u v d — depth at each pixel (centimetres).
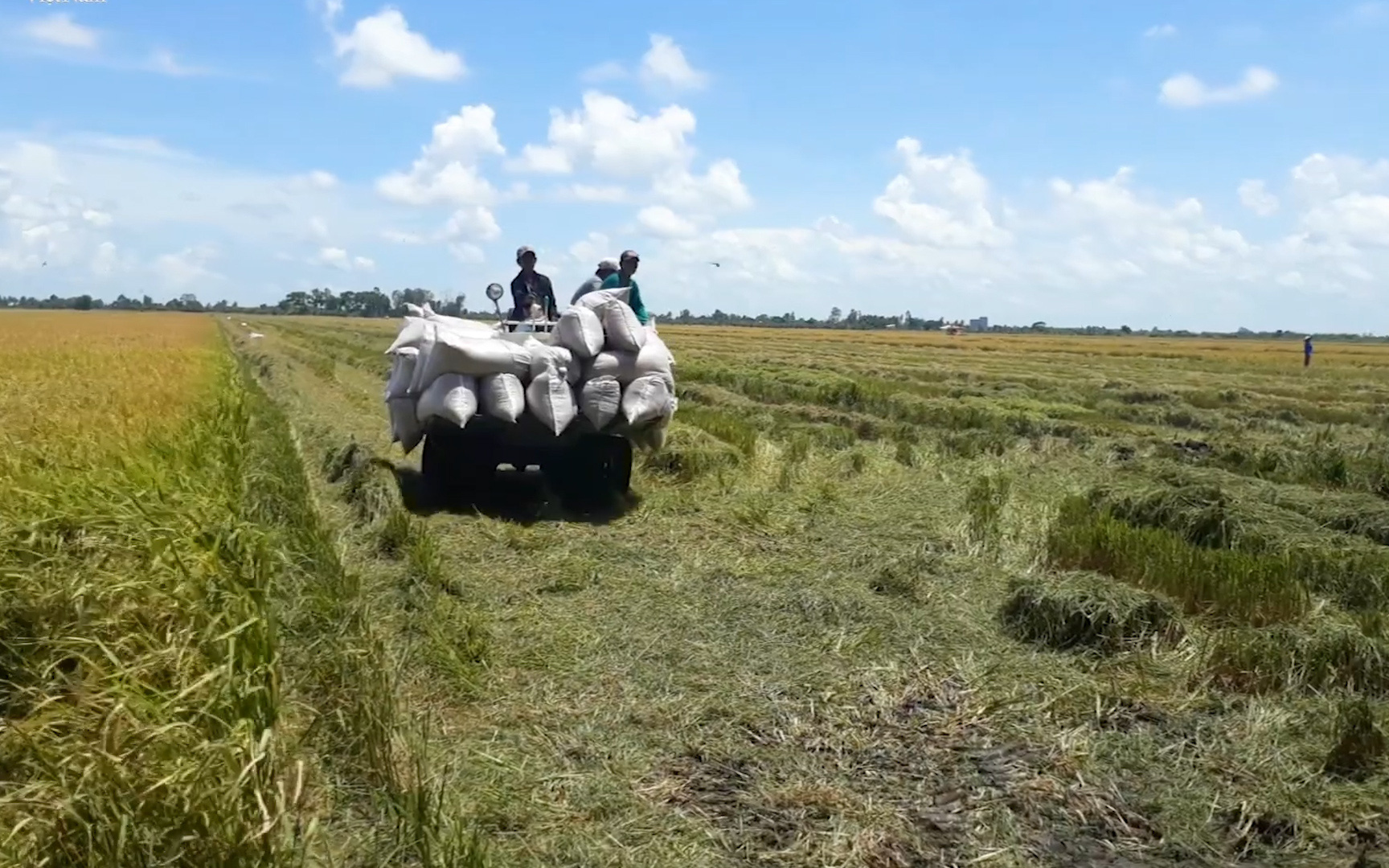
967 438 1766
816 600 798
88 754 405
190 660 474
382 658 604
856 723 593
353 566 857
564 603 796
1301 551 916
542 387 1098
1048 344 9281
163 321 7525
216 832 377
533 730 568
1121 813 499
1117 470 1452
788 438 1745
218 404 1273
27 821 373
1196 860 464
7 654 493
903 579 850
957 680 661
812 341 8050
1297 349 9362
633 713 595
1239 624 763
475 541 971
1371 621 736
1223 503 1070
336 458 1320
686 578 873
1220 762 546
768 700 619
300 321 10838
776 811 493
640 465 1344
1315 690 640
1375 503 1138
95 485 639
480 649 667
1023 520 1106
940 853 462
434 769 504
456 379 1102
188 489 700
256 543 666
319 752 508
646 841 462
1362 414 2559
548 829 465
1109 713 610
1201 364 5212
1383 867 452
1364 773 532
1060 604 729
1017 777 530
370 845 437
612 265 1268
